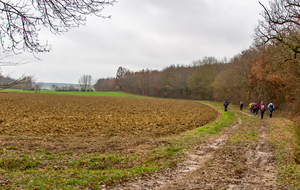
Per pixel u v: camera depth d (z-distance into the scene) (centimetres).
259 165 934
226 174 823
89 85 17338
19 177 693
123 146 1324
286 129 1712
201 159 1040
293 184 681
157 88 11694
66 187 630
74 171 812
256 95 4819
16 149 1126
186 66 11150
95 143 1380
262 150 1184
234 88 5856
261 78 3616
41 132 1709
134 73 15050
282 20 1097
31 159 956
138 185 708
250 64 4550
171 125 2277
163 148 1242
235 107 5012
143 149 1247
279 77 3122
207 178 781
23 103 4525
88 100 6469
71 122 2280
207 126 2038
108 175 779
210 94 8650
